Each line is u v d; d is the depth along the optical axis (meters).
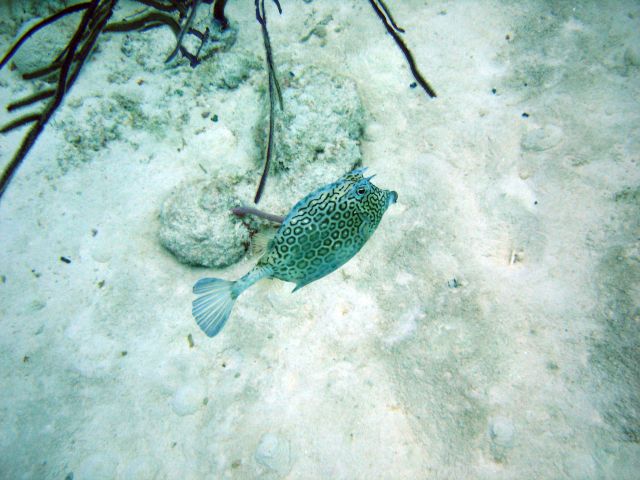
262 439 0.61
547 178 0.71
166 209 0.73
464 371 0.61
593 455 0.54
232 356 0.67
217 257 0.72
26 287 0.73
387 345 0.65
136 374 0.68
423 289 0.67
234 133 0.83
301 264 0.50
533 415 0.57
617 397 0.55
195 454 0.62
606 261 0.62
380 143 0.80
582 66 0.79
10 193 0.79
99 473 0.62
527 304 0.63
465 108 0.80
